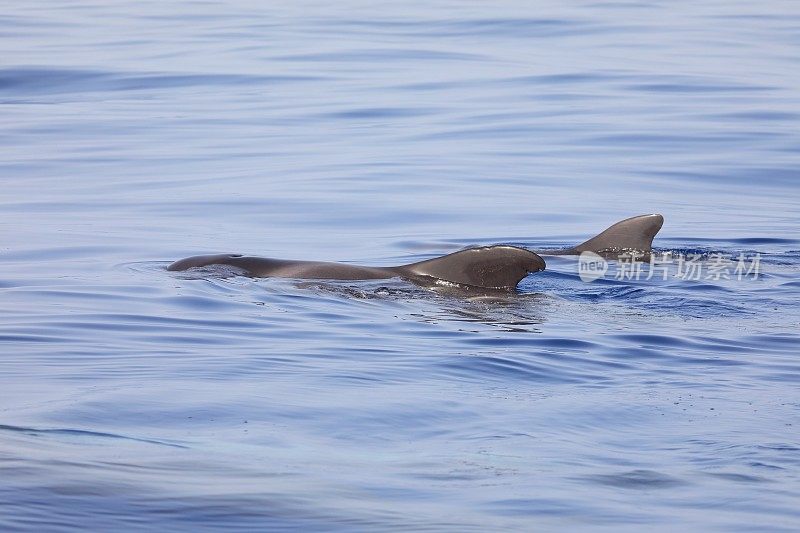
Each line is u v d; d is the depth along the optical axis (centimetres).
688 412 3281
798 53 11538
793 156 8019
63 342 3969
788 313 4675
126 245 5878
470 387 3519
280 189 7219
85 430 2912
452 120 9025
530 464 2772
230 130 8844
